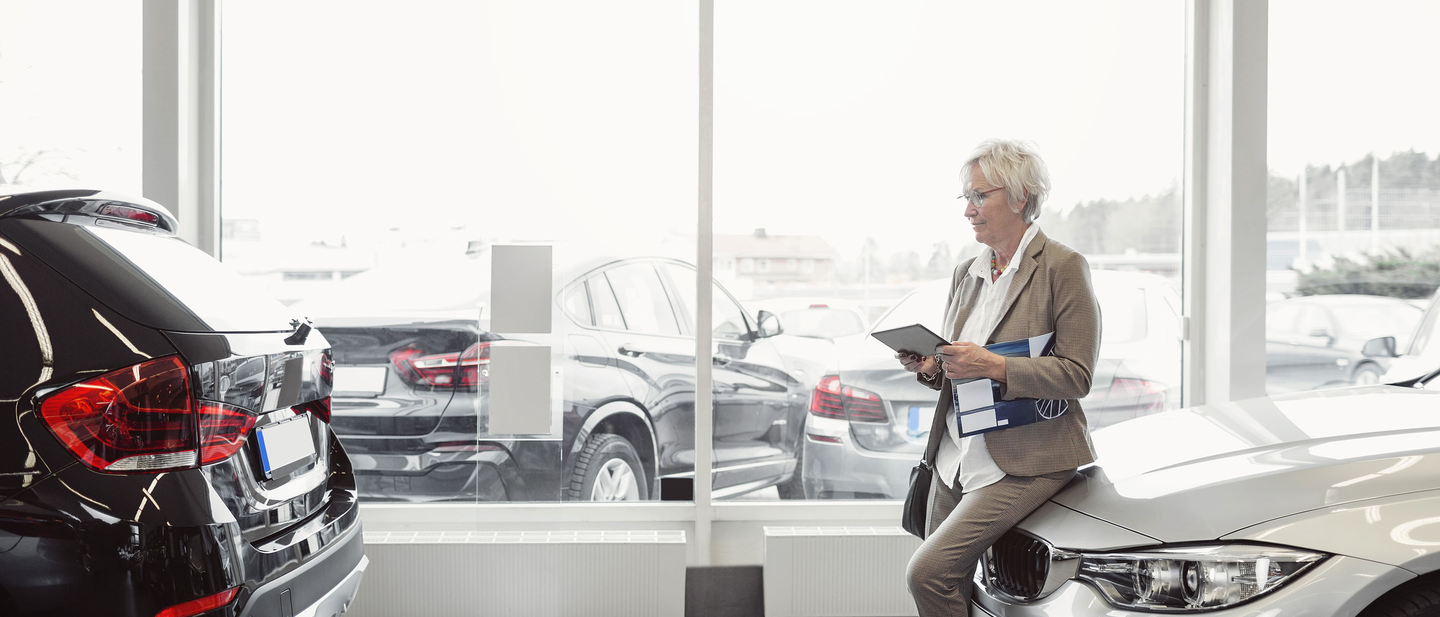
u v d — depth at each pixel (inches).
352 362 130.8
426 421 131.6
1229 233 133.1
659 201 134.0
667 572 117.2
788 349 135.3
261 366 70.2
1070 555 69.2
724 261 134.3
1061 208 137.3
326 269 130.7
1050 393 72.9
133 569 59.9
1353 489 63.6
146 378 61.9
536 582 116.7
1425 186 138.3
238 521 65.2
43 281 63.9
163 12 123.4
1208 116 136.7
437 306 131.6
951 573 75.8
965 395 75.7
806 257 135.2
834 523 135.1
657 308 134.6
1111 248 138.2
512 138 132.2
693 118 133.8
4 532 60.4
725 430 135.0
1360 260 138.6
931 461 84.7
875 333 80.0
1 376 61.6
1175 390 139.4
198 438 63.3
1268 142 136.6
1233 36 132.4
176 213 124.6
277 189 130.0
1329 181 137.7
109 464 60.9
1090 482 76.4
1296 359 139.3
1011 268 77.9
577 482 133.3
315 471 80.4
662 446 135.3
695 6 132.0
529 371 122.1
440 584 116.4
